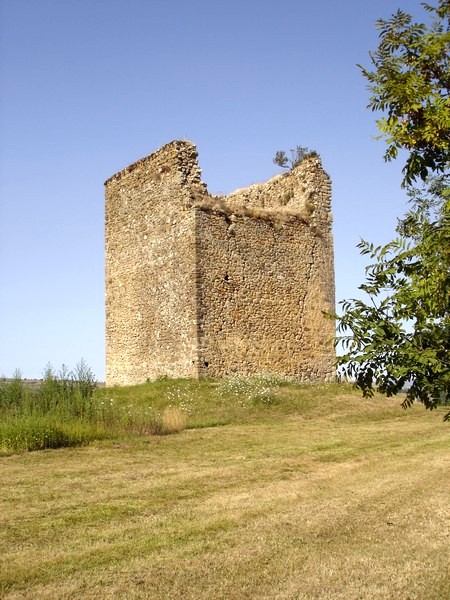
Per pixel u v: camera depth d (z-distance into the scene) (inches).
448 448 576.4
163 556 283.3
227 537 311.0
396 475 461.4
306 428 708.0
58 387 658.2
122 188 1096.8
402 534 316.2
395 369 185.2
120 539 307.1
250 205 1154.7
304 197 1089.4
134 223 1064.8
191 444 593.9
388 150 202.7
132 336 1051.9
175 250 970.7
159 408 794.8
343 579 256.5
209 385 884.0
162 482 434.0
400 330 189.2
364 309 196.2
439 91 197.9
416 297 188.2
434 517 346.9
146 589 246.1
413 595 240.4
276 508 367.6
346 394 907.4
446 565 271.1
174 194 978.1
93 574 261.4
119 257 1093.8
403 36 198.4
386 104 198.8
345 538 309.9
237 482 438.3
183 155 979.3
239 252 978.7
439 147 193.9
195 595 240.7
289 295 1024.2
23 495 392.5
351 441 616.7
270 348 989.2
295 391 900.6
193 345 922.1
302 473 470.6
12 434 557.0
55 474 456.4
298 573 263.0
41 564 272.1
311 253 1061.1
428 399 185.5
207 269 941.2
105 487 417.4
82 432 589.6
